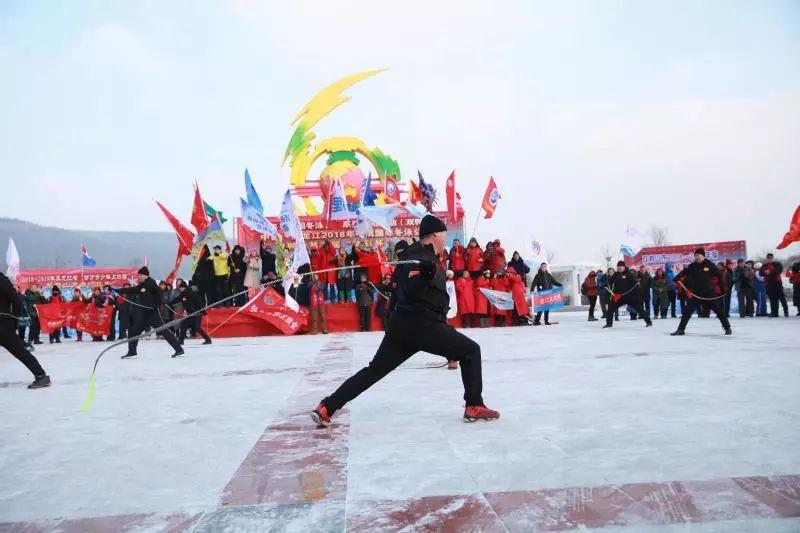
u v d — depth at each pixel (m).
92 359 12.16
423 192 20.59
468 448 3.94
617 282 15.91
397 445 4.10
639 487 3.04
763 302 19.42
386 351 4.71
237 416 5.43
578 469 3.37
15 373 10.20
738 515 2.63
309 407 5.74
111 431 5.00
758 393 5.52
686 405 5.07
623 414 4.80
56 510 3.05
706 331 13.33
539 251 21.47
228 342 15.55
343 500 3.02
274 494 3.17
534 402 5.46
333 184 21.30
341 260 19.05
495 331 15.88
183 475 3.61
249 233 22.86
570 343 11.27
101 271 28.86
